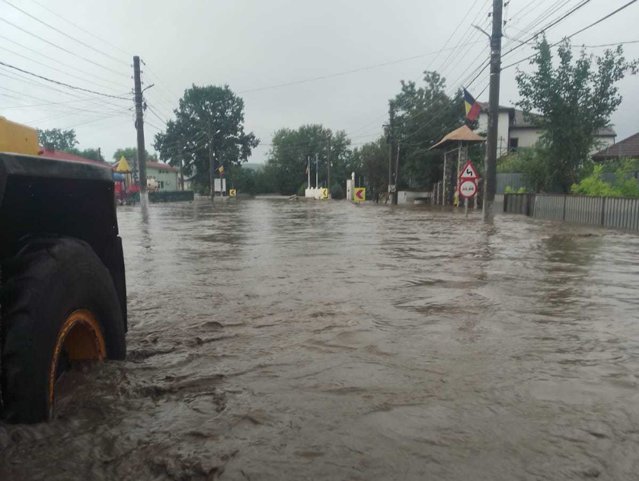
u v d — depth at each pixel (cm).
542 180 2569
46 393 258
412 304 588
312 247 1181
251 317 532
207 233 1594
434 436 266
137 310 568
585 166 2430
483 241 1294
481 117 5275
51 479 220
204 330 484
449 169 3938
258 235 1510
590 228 1700
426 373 363
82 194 340
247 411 295
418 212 2922
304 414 292
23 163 250
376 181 6134
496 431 272
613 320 520
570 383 345
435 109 4562
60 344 274
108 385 317
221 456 243
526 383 344
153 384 333
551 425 280
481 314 541
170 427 274
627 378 355
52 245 277
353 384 341
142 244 1269
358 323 503
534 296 632
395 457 244
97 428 268
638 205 1579
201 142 8700
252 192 9712
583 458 245
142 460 239
